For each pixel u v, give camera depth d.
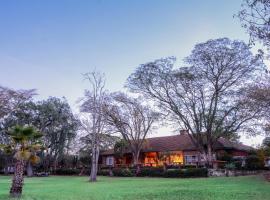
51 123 68.81
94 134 45.72
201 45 46.97
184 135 63.03
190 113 49.03
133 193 22.05
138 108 56.75
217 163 45.59
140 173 49.81
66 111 69.69
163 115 51.06
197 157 57.22
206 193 20.61
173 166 48.09
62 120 68.81
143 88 51.12
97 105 48.94
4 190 27.36
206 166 45.03
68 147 69.44
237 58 46.12
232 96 46.28
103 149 63.53
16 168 22.36
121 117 56.31
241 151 57.28
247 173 43.84
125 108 56.56
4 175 65.69
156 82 50.19
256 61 44.62
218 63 46.88
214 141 47.97
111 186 29.28
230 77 46.62
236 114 45.94
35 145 23.30
